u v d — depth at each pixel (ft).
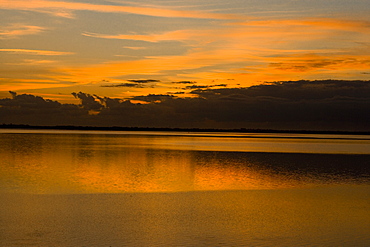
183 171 119.65
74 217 63.21
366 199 78.54
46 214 64.75
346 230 57.77
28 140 326.03
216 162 147.13
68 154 181.68
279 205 72.90
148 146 255.09
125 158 162.81
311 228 58.65
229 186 92.99
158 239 53.36
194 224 60.29
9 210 67.10
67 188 88.38
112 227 58.13
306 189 89.56
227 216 64.95
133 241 52.42
